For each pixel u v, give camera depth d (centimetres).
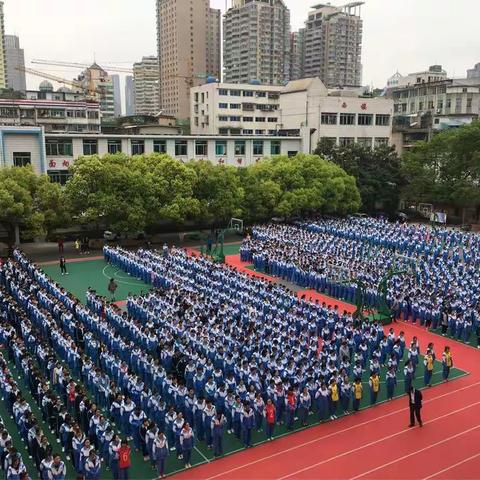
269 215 5938
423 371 2502
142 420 1827
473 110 10544
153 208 4878
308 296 3666
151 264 3884
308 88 8056
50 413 1903
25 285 3272
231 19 17162
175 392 1961
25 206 4347
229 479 1683
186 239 5631
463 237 5012
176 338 2414
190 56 17525
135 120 9738
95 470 1549
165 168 5047
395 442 1897
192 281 3419
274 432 1969
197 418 1894
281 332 2500
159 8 17862
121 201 4703
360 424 2031
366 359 2519
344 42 18475
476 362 2616
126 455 1625
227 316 2731
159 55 18375
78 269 4294
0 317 2755
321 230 5519
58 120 9962
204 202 5181
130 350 2350
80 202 4659
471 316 2878
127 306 3086
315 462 1775
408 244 4769
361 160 6988
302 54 19400
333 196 6041
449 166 6450
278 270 4116
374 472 1716
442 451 1839
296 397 1994
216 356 2248
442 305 3031
